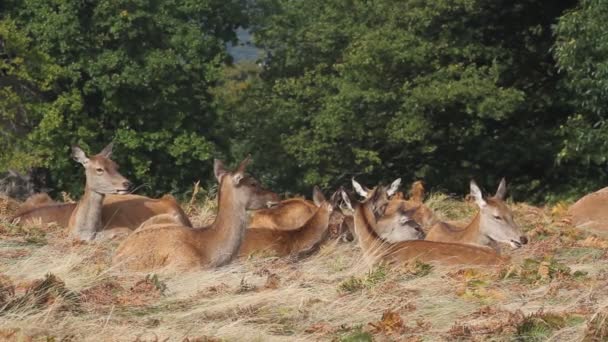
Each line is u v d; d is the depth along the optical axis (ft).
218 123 248.52
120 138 227.40
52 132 223.10
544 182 218.59
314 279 74.49
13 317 60.90
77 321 61.11
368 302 65.82
